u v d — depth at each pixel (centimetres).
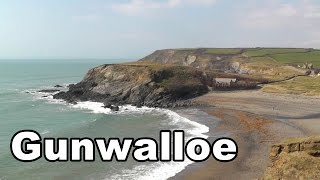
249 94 9712
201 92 10006
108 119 7450
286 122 6419
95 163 4294
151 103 9138
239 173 3928
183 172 3972
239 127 6175
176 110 8312
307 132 5622
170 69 10619
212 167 4100
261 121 6569
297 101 8525
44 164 4319
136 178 3841
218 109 8050
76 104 9606
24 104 9744
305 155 2753
